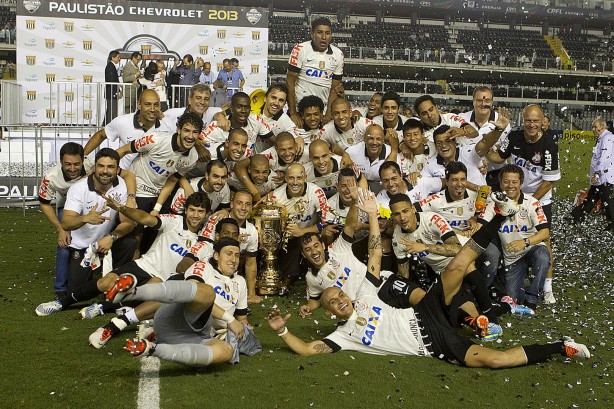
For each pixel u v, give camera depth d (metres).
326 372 4.83
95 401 4.22
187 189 7.12
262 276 7.31
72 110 17.97
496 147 8.38
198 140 7.27
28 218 12.42
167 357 4.55
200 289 4.55
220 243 5.43
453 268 5.08
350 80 34.72
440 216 6.46
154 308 5.32
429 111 8.13
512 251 6.72
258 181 7.27
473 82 36.41
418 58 35.06
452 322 5.18
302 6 37.53
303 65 9.33
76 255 6.58
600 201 13.95
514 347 5.40
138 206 7.41
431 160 7.91
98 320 6.07
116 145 10.54
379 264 5.65
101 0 20.14
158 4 20.41
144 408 4.13
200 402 4.24
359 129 8.30
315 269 6.54
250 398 4.32
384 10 39.22
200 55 20.81
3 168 14.45
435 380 4.73
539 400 4.42
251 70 21.11
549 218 8.11
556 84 37.25
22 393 4.33
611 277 8.40
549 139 7.82
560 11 39.69
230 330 4.99
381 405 4.27
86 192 6.66
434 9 38.91
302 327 6.06
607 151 13.01
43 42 20.02
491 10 38.88
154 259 6.34
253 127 8.10
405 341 5.22
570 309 6.86
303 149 7.78
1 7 32.94
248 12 20.88
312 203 7.38
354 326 5.30
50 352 5.14
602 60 37.75
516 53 38.41
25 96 19.14
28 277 7.73
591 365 5.11
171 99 17.91
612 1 40.38
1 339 5.44
